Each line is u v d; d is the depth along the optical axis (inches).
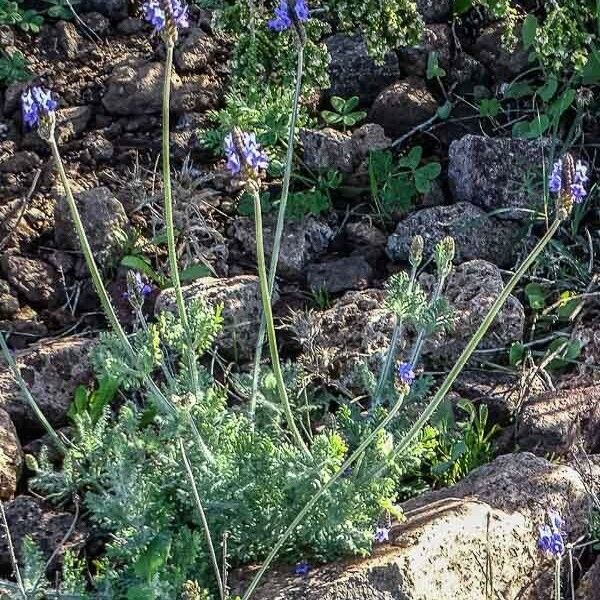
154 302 261.4
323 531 186.4
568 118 296.4
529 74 305.7
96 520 197.6
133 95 304.2
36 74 312.5
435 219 270.4
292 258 270.7
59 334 259.1
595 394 231.3
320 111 305.7
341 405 221.3
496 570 191.2
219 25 288.7
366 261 273.4
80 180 291.0
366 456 191.5
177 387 199.9
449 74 309.3
